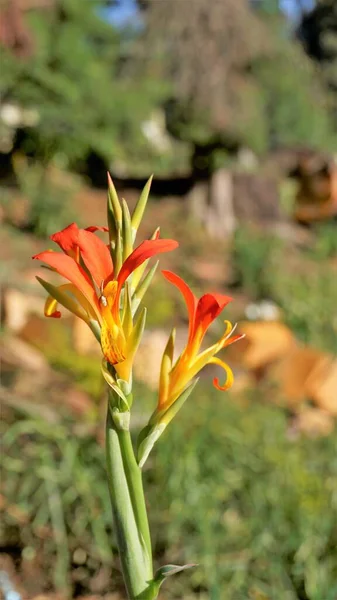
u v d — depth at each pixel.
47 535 3.33
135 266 1.23
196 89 13.95
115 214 1.35
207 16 14.23
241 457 3.92
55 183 11.18
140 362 4.91
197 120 13.66
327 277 10.23
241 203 12.77
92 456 3.64
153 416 1.40
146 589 1.38
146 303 7.22
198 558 3.28
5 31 11.04
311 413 5.44
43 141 12.30
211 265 10.54
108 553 3.26
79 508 3.42
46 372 4.64
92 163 14.77
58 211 9.81
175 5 14.23
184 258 10.68
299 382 5.58
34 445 3.65
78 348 5.08
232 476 3.76
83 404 4.23
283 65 17.92
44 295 6.46
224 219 12.46
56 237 1.30
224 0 14.38
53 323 5.09
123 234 1.34
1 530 3.32
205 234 12.24
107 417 1.39
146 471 3.72
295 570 3.27
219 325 7.38
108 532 3.45
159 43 14.38
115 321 1.29
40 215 9.66
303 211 13.59
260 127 14.25
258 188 12.81
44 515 3.33
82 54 13.01
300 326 8.18
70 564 3.27
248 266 9.56
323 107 25.36
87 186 14.12
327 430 5.19
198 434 3.92
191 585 3.21
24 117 12.48
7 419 3.88
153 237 1.40
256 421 4.68
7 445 3.60
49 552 3.28
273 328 6.16
